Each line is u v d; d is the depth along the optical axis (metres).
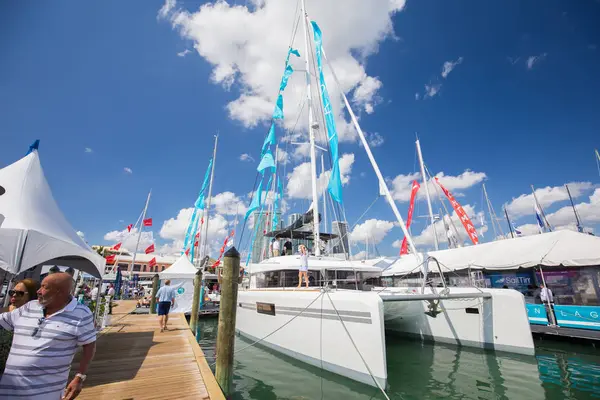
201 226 25.59
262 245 13.27
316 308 6.95
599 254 9.93
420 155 22.30
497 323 7.86
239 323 10.64
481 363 7.12
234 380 6.36
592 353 8.37
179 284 17.42
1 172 5.48
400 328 10.20
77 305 2.46
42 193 5.81
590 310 9.48
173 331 9.55
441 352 8.09
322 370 6.57
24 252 4.68
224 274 6.17
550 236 11.65
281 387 5.94
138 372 5.46
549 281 11.49
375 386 5.51
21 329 2.27
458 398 5.38
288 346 7.66
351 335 6.04
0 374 3.25
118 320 12.02
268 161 11.62
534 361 7.11
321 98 10.71
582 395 5.45
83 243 6.30
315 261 9.27
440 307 9.09
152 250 27.28
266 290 9.09
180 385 4.82
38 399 2.11
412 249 7.85
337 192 9.28
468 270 12.94
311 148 10.68
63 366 2.26
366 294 5.99
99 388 4.67
